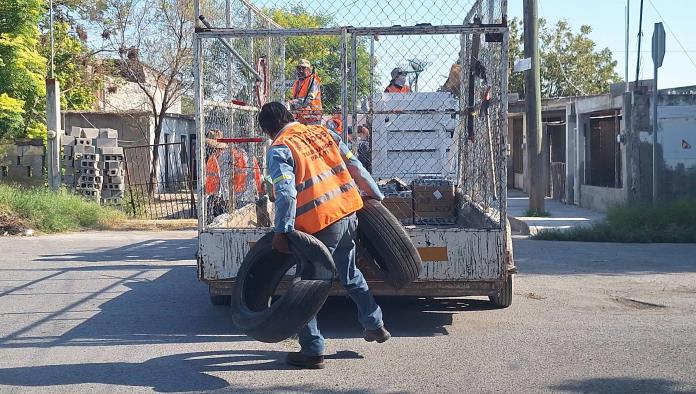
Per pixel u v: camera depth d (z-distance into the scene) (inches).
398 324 290.2
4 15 852.6
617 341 260.4
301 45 520.7
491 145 319.3
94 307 321.7
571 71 1748.3
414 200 378.0
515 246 515.8
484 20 354.0
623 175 698.2
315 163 225.3
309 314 214.5
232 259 275.6
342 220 225.5
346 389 212.7
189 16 1032.8
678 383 215.8
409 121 436.5
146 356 247.1
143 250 504.4
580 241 547.8
